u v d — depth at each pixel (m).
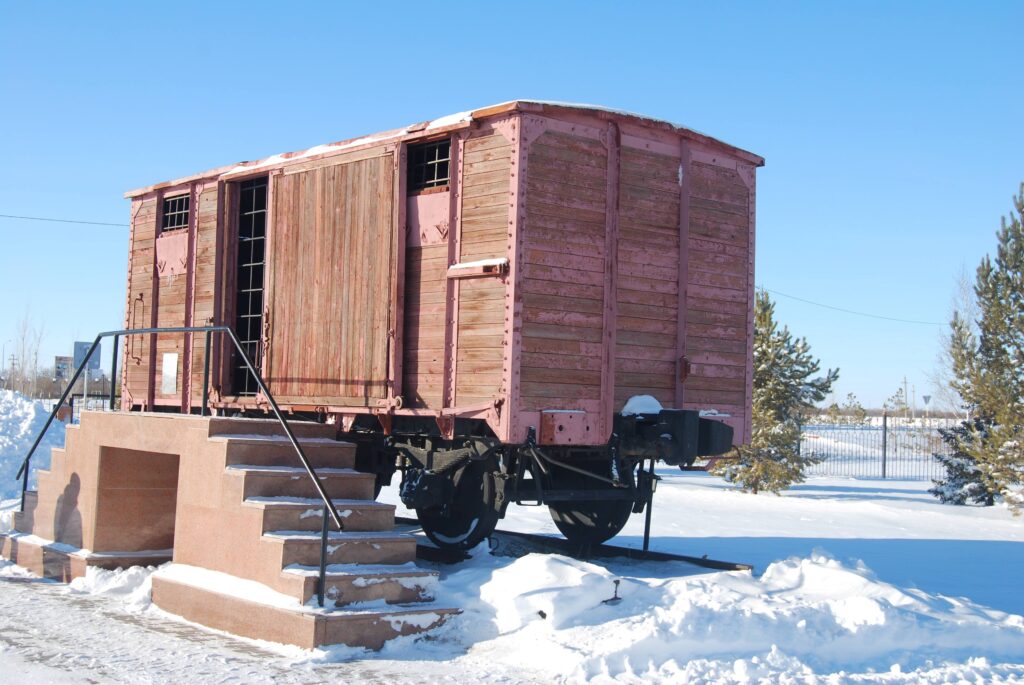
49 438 18.78
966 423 20.95
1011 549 12.64
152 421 8.66
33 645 6.62
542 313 8.30
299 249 10.26
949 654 6.74
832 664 6.43
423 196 9.12
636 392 9.08
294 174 10.40
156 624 7.40
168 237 12.37
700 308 9.62
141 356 12.63
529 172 8.30
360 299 9.50
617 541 12.23
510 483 8.68
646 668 6.12
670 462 8.95
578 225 8.60
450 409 8.53
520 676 6.03
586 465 9.72
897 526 15.38
